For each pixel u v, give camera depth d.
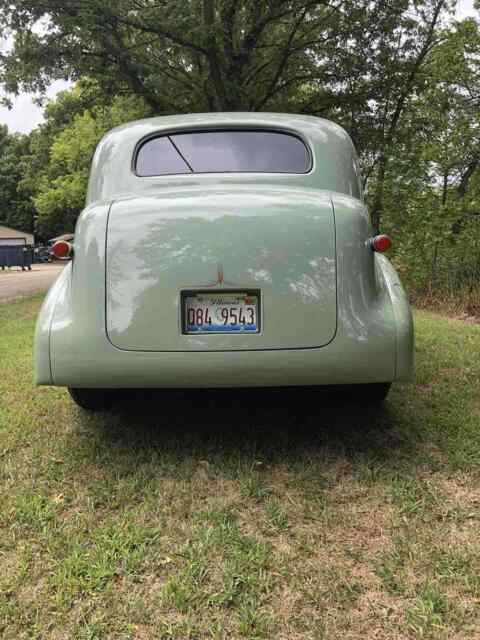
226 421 3.17
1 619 1.64
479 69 9.12
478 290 7.90
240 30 14.58
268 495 2.33
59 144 38.50
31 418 3.29
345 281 2.37
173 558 1.91
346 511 2.20
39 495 2.35
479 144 8.69
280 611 1.66
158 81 14.45
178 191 2.45
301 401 3.49
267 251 2.33
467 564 1.84
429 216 8.71
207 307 2.34
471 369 4.19
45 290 14.20
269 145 2.88
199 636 1.57
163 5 12.56
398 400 3.51
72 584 1.77
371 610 1.65
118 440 2.93
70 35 13.65
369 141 14.25
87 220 2.44
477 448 2.73
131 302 2.34
